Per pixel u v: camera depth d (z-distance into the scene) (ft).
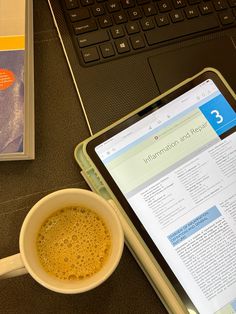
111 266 1.36
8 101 1.66
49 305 1.60
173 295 1.53
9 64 1.71
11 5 1.76
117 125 1.66
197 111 1.68
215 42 1.89
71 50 1.83
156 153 1.64
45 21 1.89
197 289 1.53
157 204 1.59
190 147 1.65
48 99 1.81
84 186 1.72
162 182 1.61
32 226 1.44
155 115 1.67
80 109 1.81
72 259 1.50
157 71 1.84
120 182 1.61
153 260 1.55
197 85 1.70
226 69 1.87
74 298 1.61
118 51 1.83
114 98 1.81
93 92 1.80
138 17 1.86
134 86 1.82
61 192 1.42
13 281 1.61
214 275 1.54
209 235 1.58
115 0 1.86
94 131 1.77
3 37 1.73
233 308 1.52
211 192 1.61
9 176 1.71
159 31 1.86
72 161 1.74
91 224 1.53
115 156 1.63
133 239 1.56
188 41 1.88
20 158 1.67
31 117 1.73
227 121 1.67
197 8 1.89
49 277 1.41
